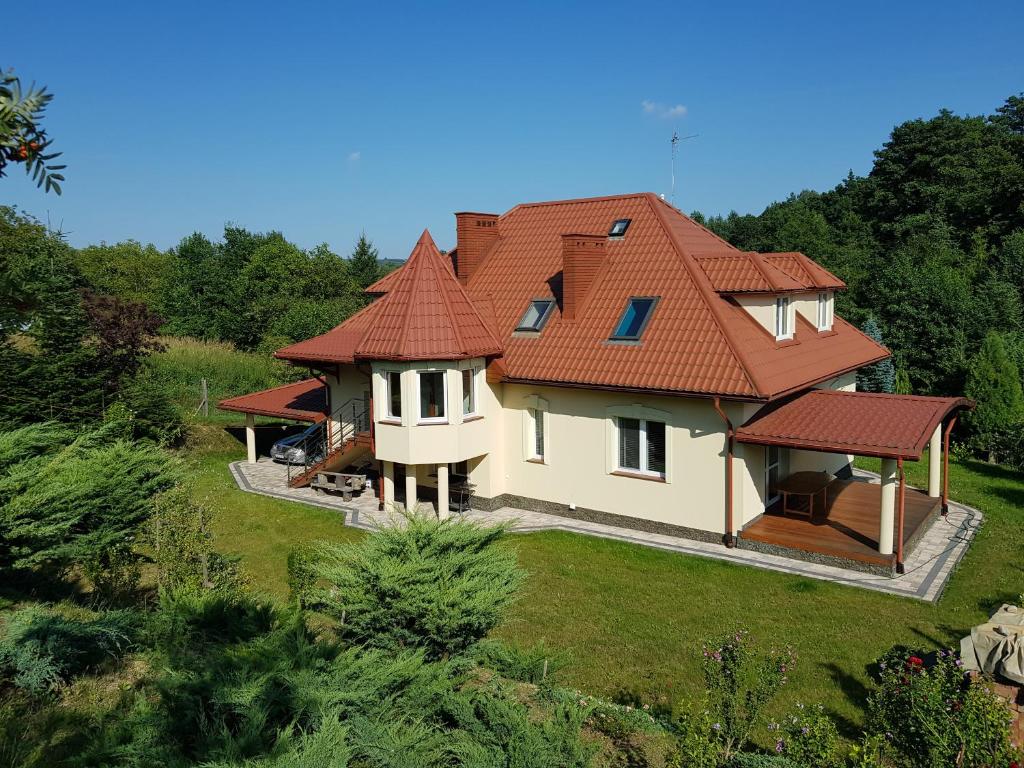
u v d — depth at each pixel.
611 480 20.19
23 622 9.27
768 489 20.11
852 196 63.00
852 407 18.25
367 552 9.86
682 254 21.16
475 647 9.66
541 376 20.47
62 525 11.34
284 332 41.09
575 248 21.20
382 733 7.22
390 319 20.75
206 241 77.81
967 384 28.69
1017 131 58.03
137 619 10.09
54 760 7.38
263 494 23.83
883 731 8.19
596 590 16.16
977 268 42.31
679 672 12.63
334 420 24.89
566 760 7.39
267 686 7.43
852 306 40.66
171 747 6.73
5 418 21.86
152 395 27.75
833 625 14.15
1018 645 9.77
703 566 17.27
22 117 3.97
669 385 18.23
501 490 22.25
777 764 8.16
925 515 19.45
